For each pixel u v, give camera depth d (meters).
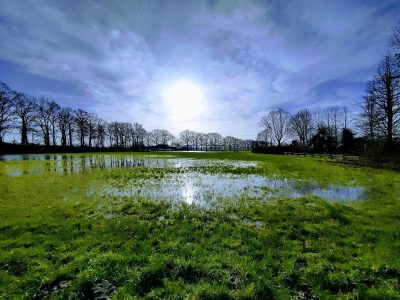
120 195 12.27
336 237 6.73
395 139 27.08
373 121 29.03
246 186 15.02
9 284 4.54
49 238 6.63
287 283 4.70
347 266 5.16
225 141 150.50
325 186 14.95
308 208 9.72
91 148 84.75
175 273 4.86
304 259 5.57
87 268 4.96
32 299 4.20
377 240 6.50
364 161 30.20
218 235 6.91
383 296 4.23
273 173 21.55
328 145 58.84
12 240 6.46
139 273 4.77
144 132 118.31
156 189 13.95
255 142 102.00
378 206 10.05
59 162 34.19
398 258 5.44
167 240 6.52
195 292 4.25
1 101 55.44
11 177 18.75
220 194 12.59
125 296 4.18
